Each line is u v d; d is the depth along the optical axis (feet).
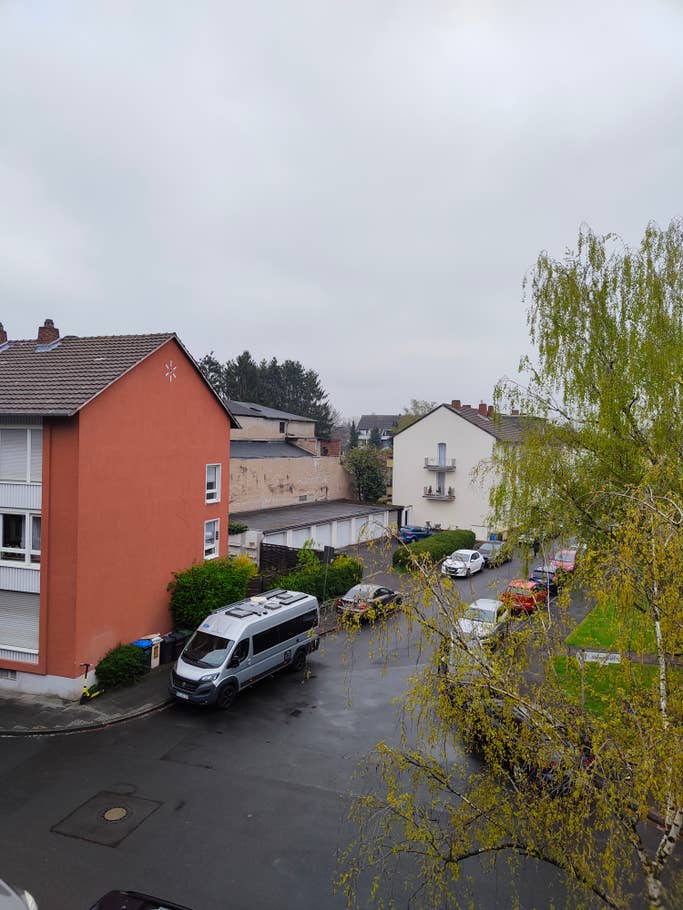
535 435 45.09
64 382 54.34
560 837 17.76
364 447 166.20
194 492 67.72
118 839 32.17
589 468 42.70
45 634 50.93
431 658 20.18
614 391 41.27
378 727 46.24
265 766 40.06
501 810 18.47
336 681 55.98
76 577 50.39
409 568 22.40
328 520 116.78
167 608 63.05
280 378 271.28
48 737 43.98
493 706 19.20
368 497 160.35
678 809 16.40
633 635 21.17
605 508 37.06
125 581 56.70
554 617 24.07
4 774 38.68
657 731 17.24
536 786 18.35
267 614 54.70
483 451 147.23
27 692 51.47
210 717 47.83
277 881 29.09
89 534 51.80
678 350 40.01
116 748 42.42
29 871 29.50
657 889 16.33
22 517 53.01
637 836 17.11
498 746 18.54
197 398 68.03
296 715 48.39
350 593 68.85
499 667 19.77
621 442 41.27
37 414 49.21
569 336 44.75
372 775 38.65
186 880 29.14
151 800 35.91
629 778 17.29
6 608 53.01
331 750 42.37
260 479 128.88
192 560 67.56
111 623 54.80
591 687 22.58
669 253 42.70
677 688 19.40
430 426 153.07
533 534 43.04
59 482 50.98
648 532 20.80
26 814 34.27
